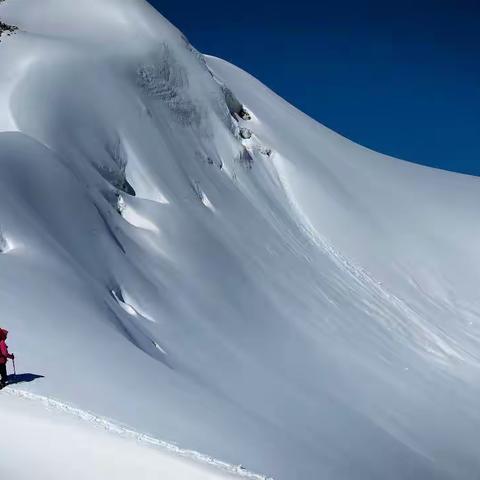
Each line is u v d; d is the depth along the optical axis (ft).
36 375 46.29
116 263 93.81
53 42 139.33
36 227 81.51
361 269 149.79
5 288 62.03
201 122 149.89
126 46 149.79
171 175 127.75
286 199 157.38
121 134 126.41
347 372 106.63
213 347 90.27
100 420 37.32
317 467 61.21
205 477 31.14
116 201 111.65
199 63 162.30
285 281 126.21
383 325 132.05
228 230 127.85
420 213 176.76
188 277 106.01
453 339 138.51
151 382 55.93
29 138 104.32
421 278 155.94
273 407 80.18
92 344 57.82
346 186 173.78
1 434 32.27
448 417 106.32
